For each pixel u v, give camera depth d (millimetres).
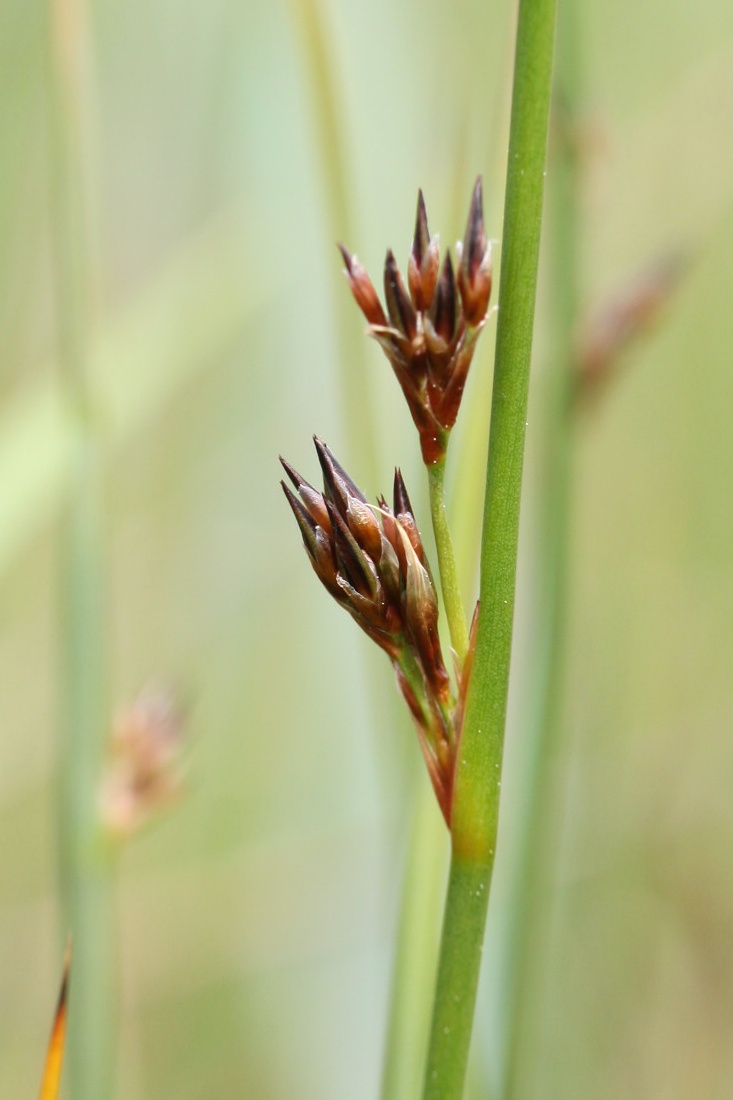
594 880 308
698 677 349
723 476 356
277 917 310
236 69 319
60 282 203
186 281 288
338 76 220
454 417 161
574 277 209
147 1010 305
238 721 347
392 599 161
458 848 162
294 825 334
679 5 359
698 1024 312
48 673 346
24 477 232
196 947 309
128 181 364
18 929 319
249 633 357
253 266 292
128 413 277
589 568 353
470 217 161
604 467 361
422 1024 190
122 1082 289
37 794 341
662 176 322
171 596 363
